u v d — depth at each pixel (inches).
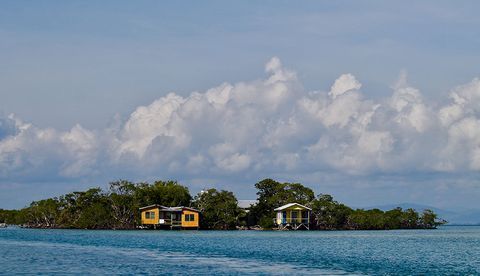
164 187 7864.2
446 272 2709.2
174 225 7308.1
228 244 4424.2
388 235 6540.4
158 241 4761.3
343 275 2578.7
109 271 2652.6
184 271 2662.4
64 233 6338.6
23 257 3284.9
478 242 5078.7
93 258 3228.3
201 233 6491.1
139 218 7524.6
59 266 2839.6
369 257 3417.8
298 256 3430.1
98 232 6638.8
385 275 2588.6
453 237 6240.2
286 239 5285.4
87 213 7578.7
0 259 3164.4
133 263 2977.4
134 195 7667.3
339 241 5054.1
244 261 3105.3
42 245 4266.7
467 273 2674.7
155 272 2623.0
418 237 6097.4
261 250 3848.4
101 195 7751.0
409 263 3083.2
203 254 3506.4
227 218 7647.6
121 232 6638.8
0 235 5841.5
